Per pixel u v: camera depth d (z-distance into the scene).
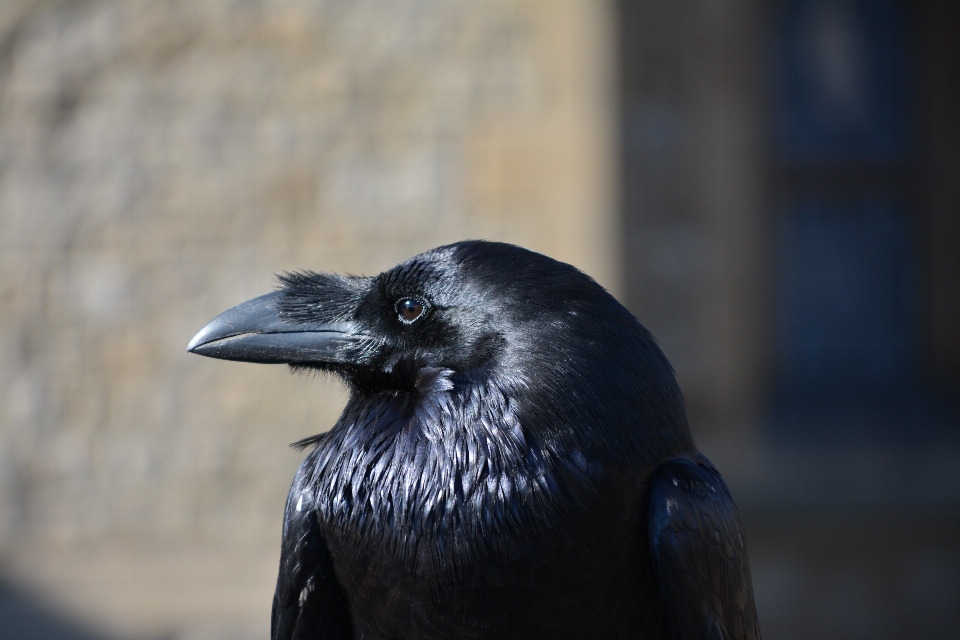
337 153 11.03
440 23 10.84
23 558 11.23
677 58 11.71
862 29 13.45
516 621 3.29
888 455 11.41
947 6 13.15
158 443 11.28
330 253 11.06
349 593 3.59
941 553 11.05
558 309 3.51
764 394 13.27
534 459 3.29
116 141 11.18
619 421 3.39
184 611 11.18
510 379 3.43
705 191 11.75
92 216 11.23
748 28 12.43
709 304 11.81
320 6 10.98
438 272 3.69
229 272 11.18
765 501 11.05
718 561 3.47
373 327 3.78
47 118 11.20
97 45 11.16
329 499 3.56
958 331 13.34
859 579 11.11
